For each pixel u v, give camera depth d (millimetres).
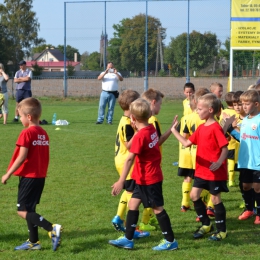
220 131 5461
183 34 28516
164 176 9023
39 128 5227
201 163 5598
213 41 28047
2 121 17797
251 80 27609
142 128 5129
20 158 4969
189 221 6344
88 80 30156
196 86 28844
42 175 5168
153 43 29109
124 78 29828
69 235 5738
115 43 29438
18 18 53906
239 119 7207
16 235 5695
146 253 5133
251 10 20547
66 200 7305
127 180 5633
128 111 5629
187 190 6750
